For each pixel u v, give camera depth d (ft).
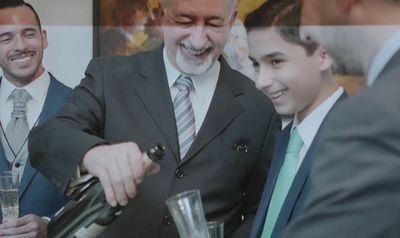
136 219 2.95
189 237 2.03
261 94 3.08
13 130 3.41
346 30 1.79
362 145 1.45
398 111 1.45
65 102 3.45
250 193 3.14
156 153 2.27
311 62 2.30
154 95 3.07
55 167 2.57
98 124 3.07
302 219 1.50
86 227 2.39
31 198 3.29
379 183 1.40
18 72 3.43
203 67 3.01
